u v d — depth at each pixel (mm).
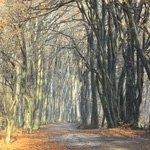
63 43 50750
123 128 24172
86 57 36938
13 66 17469
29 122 25750
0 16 18203
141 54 17547
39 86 32562
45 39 36188
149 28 16812
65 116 72062
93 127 33031
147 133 20391
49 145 15766
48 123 56125
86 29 31609
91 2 26000
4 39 17844
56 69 58375
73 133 22391
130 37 23578
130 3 19625
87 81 41906
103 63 25797
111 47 25891
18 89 32438
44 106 50094
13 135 23250
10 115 17641
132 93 24719
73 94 60031
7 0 18578
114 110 25781
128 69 24641
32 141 18281
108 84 25703
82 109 41781
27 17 16203
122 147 14266
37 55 34469
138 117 24594
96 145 15156
